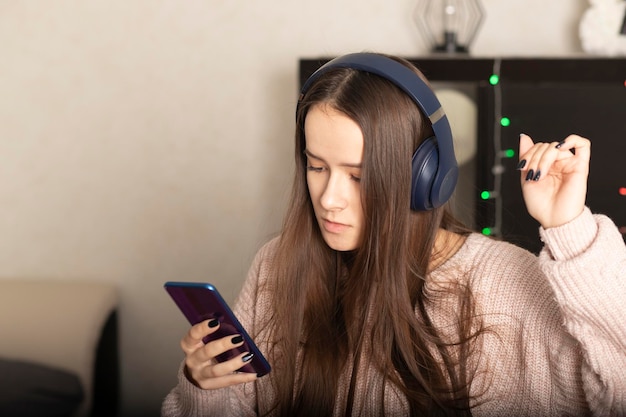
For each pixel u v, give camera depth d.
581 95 2.31
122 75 2.82
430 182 1.10
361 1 2.76
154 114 2.84
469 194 2.39
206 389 1.15
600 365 1.03
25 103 2.83
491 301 1.18
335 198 1.09
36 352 2.49
